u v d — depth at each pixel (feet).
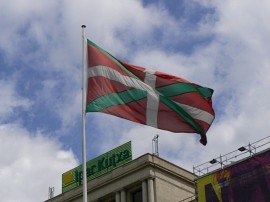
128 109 107.34
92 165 209.46
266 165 150.61
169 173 193.67
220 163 163.94
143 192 185.68
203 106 113.60
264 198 148.56
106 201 199.00
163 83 112.16
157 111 110.22
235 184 156.87
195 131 112.47
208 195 163.02
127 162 195.62
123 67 110.32
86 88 104.88
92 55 107.65
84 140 99.09
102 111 103.81
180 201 185.57
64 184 219.82
